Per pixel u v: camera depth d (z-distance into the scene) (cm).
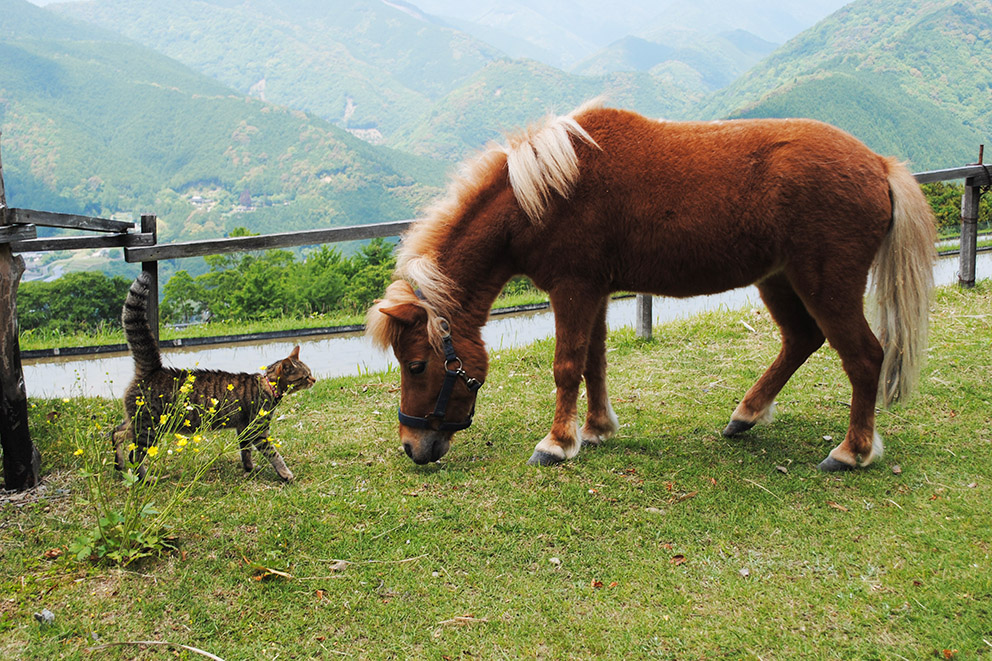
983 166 719
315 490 366
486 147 394
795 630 259
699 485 369
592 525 331
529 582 290
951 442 406
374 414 491
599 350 419
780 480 372
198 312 1855
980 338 582
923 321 369
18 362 352
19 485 358
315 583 287
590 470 385
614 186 362
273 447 378
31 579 283
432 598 279
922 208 362
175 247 518
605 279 384
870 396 371
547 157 358
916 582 281
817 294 361
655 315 1076
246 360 888
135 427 360
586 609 273
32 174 16288
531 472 383
